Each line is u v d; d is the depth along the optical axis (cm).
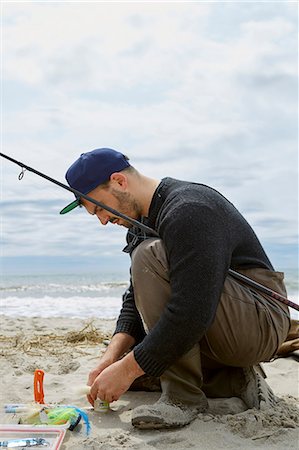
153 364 209
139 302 223
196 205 215
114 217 240
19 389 278
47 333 476
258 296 229
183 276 206
